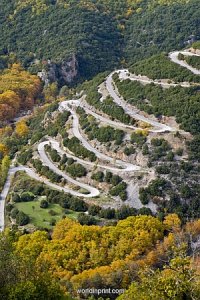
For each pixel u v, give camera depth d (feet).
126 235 432.25
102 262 411.75
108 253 417.90
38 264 266.57
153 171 527.81
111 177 535.19
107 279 366.84
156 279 203.10
